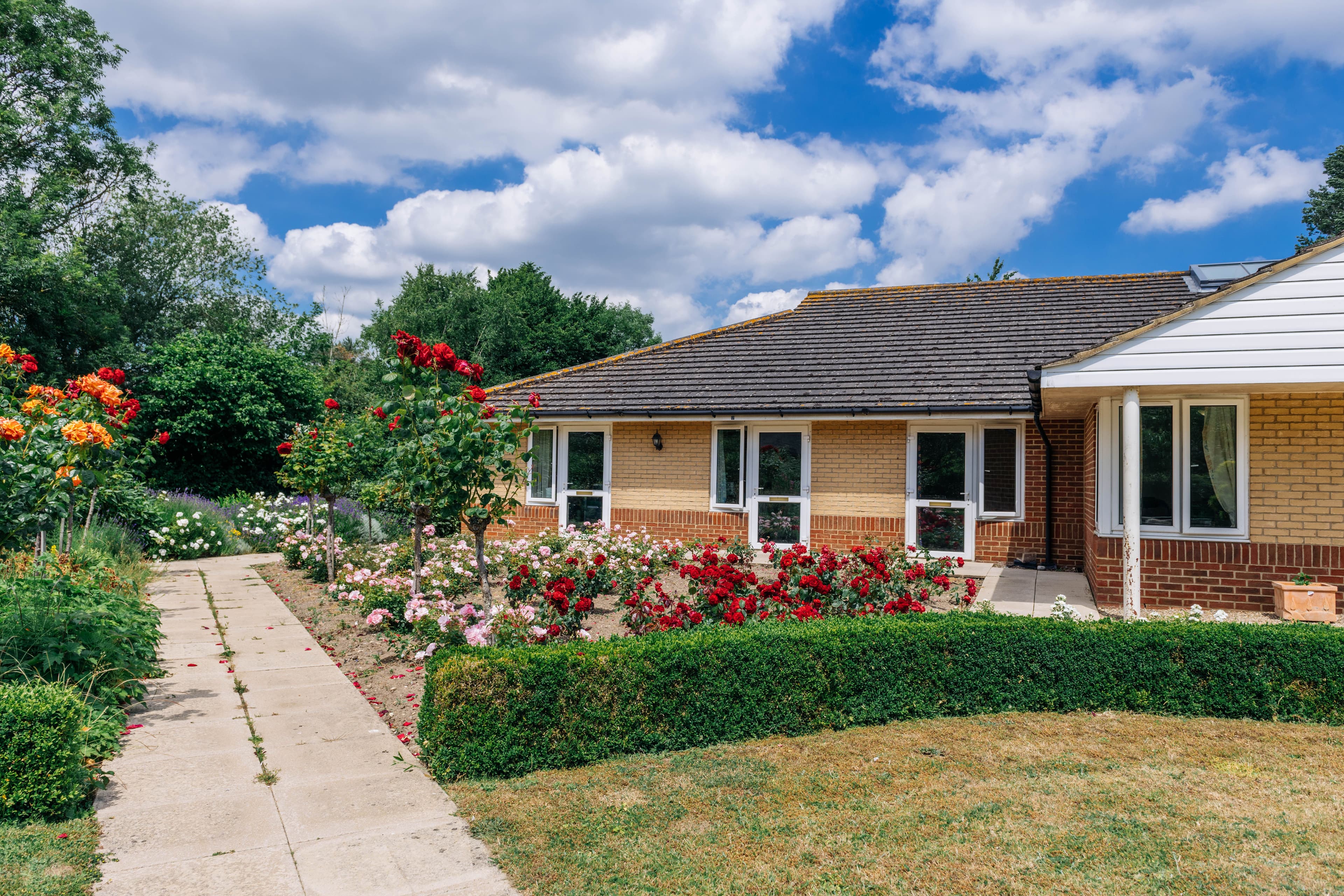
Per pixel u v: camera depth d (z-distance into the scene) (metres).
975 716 6.26
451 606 8.20
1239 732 5.82
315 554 13.27
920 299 17.50
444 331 41.00
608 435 15.92
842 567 9.09
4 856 3.73
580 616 7.15
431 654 7.43
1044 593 10.84
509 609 7.15
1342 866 3.82
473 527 7.57
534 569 9.95
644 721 5.45
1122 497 9.91
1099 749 5.46
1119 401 9.95
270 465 26.66
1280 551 9.37
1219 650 6.23
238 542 16.58
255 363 25.97
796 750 5.46
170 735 5.67
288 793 4.66
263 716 6.12
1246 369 8.48
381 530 17.16
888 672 6.16
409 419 7.45
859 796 4.67
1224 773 5.01
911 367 14.37
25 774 4.19
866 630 6.16
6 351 8.41
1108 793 4.69
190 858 3.83
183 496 19.33
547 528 16.33
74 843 3.91
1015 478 13.18
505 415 7.67
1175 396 9.79
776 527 14.50
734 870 3.77
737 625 6.53
